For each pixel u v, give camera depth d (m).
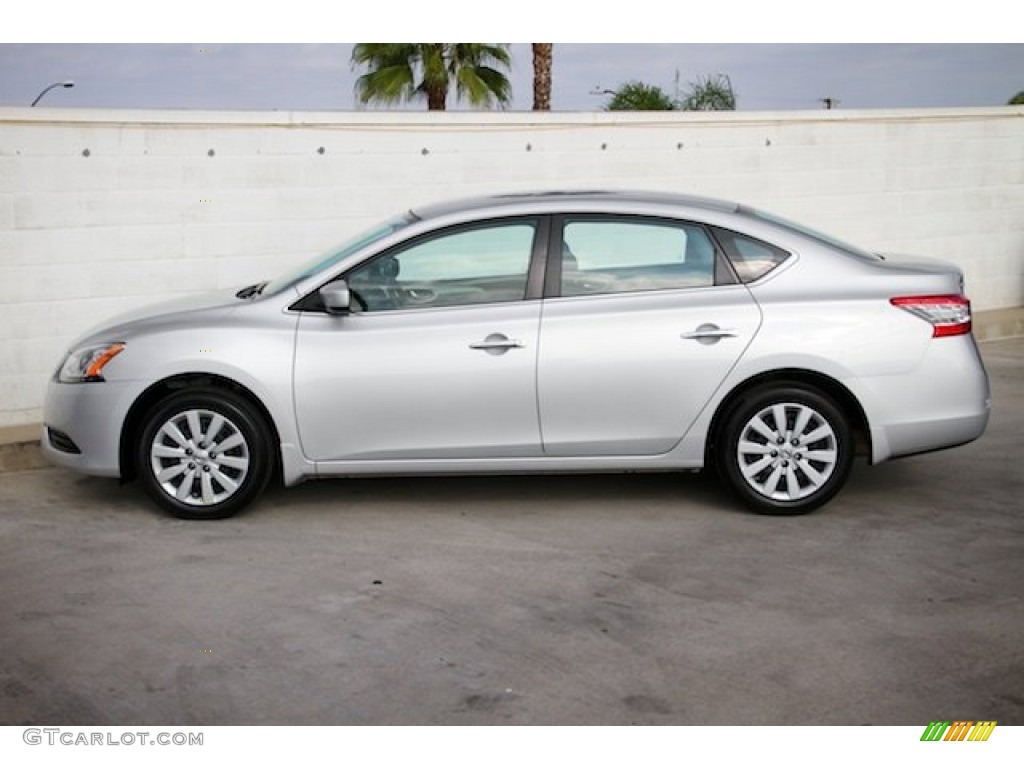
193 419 6.17
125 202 8.74
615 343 5.98
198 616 4.96
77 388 6.23
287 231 9.34
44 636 4.78
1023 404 8.66
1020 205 12.20
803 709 4.00
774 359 5.97
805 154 11.16
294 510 6.47
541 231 6.14
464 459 6.12
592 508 6.40
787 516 6.15
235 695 4.21
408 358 6.03
